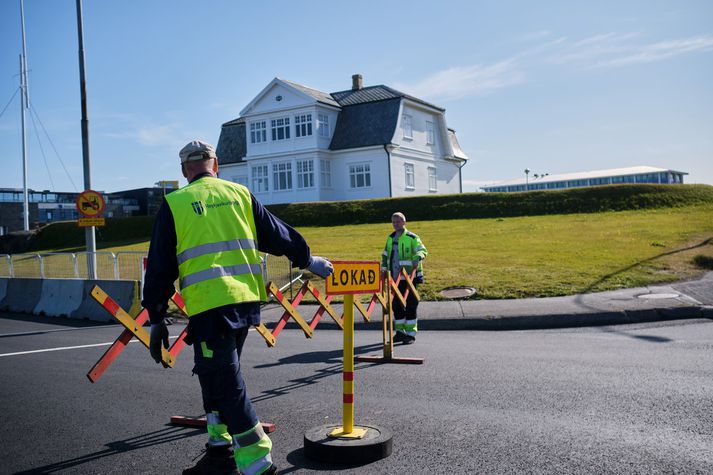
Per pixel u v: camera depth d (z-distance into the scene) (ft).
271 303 51.24
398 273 32.63
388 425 17.53
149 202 186.39
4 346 36.99
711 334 31.86
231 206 13.14
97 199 54.70
